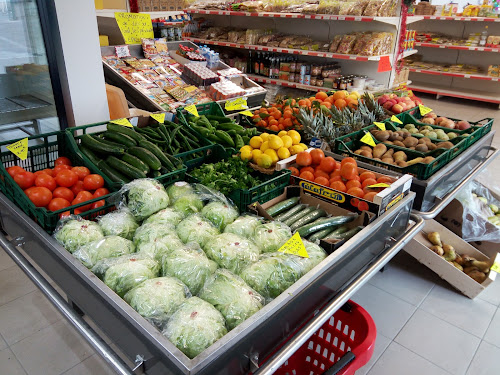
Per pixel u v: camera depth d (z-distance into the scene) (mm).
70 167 2113
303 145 2496
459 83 9039
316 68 5949
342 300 1552
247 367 1244
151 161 2055
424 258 2914
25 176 1876
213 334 1198
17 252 1833
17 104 2863
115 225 1692
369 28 5840
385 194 1817
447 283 2988
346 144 2875
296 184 2148
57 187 1930
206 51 4625
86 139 2223
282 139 2416
